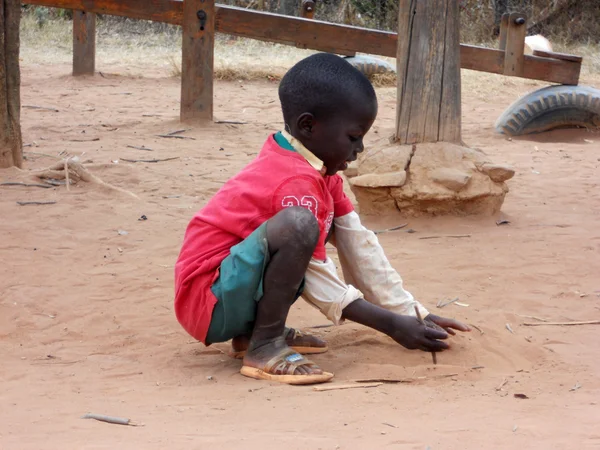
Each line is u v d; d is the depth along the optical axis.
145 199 7.15
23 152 8.71
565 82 11.38
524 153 9.94
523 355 3.95
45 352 4.02
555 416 3.04
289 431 2.85
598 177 8.45
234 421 2.98
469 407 3.15
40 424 2.97
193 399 3.28
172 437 2.78
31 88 13.75
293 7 20.84
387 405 3.18
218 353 4.00
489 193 6.61
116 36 19.97
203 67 10.73
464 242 6.07
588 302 4.80
